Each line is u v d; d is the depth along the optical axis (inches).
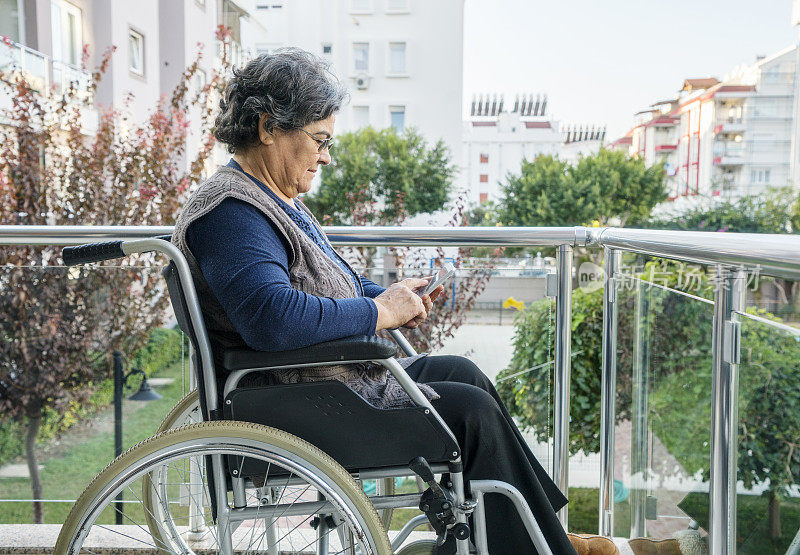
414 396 43.2
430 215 714.8
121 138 201.5
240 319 42.1
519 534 46.6
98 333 75.0
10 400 75.4
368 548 41.8
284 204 49.6
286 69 47.7
